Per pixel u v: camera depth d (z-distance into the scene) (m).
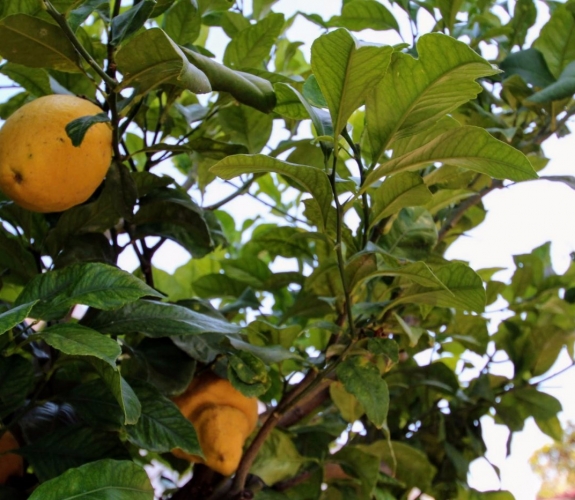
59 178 1.04
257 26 1.48
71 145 1.04
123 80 1.05
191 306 1.36
